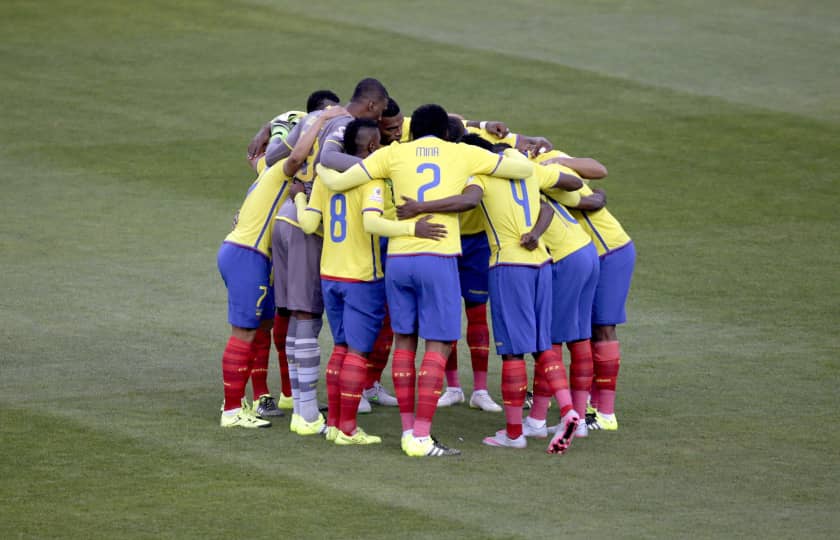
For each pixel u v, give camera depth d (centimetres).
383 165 2989
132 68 7750
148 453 2938
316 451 2998
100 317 4141
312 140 3130
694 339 3975
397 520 2531
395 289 2988
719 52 8294
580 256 3119
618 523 2519
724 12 9362
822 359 3772
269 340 3362
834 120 6881
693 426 3194
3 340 3869
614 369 3219
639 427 3192
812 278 4631
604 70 7819
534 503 2634
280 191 3206
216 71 7725
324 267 3070
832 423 3203
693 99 7262
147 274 4647
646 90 7425
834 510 2600
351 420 3052
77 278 4575
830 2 9688
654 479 2792
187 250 4959
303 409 3150
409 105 7088
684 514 2573
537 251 3039
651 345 3919
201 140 6512
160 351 3816
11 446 2959
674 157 6297
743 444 3042
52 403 3303
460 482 2770
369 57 8031
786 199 5688
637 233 5206
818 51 8331
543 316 3042
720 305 4328
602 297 3238
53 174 5953
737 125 6800
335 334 3119
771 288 4516
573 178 3131
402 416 3031
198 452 2959
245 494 2673
